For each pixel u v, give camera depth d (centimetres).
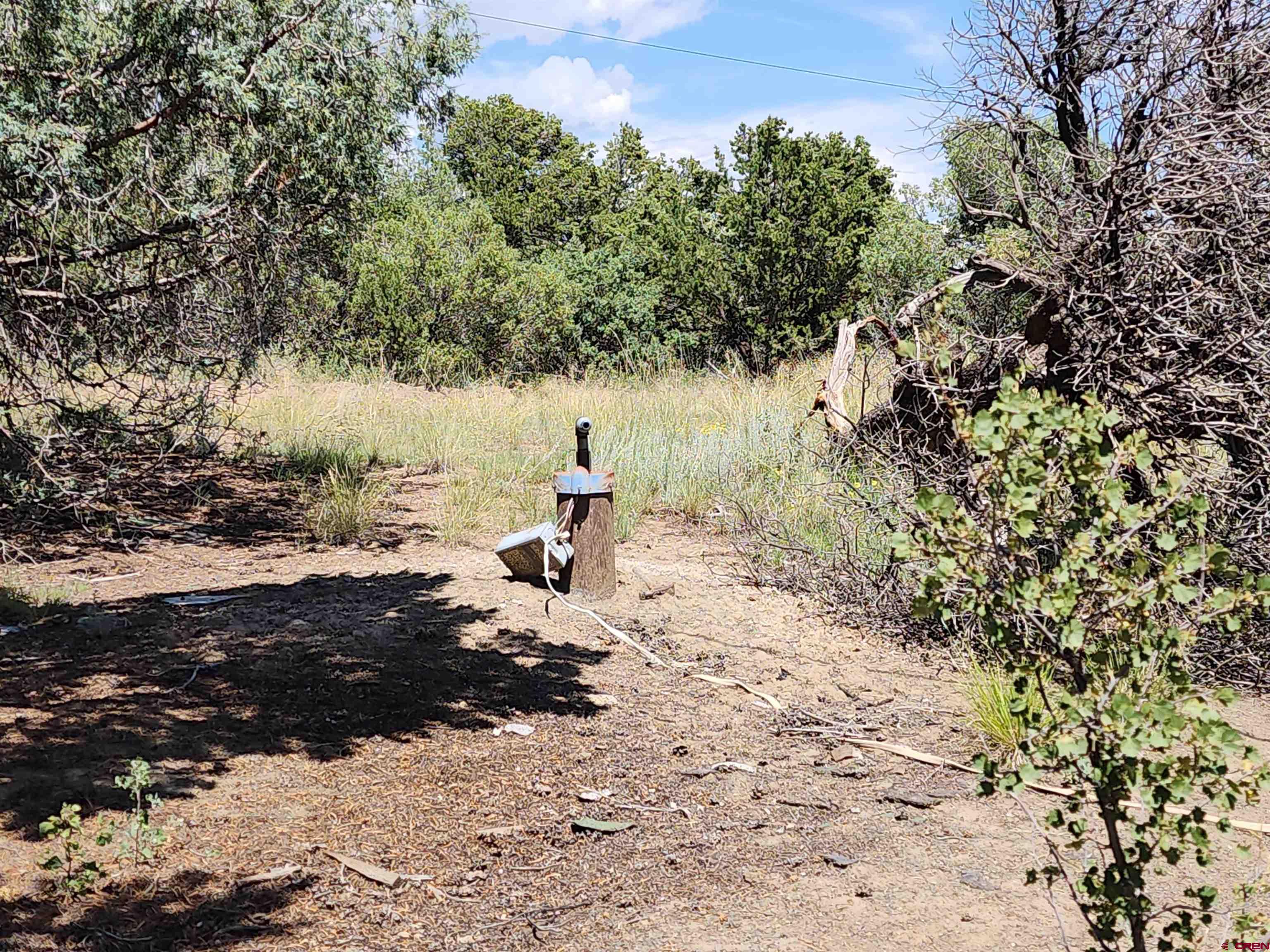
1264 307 608
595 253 2436
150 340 848
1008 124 648
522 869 376
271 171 856
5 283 742
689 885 366
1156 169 588
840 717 533
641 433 1198
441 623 635
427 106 1022
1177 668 264
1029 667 268
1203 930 333
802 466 901
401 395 1705
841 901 354
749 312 2014
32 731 452
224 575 752
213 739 460
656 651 619
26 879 337
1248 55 592
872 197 2070
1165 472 605
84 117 759
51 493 834
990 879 370
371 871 363
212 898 340
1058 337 628
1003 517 267
